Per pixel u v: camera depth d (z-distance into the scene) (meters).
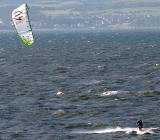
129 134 140.12
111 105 183.00
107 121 157.00
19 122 158.25
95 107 180.12
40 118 163.88
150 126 149.00
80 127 150.62
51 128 149.88
